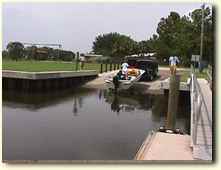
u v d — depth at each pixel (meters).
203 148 8.95
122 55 61.00
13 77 26.14
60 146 12.21
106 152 11.58
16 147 11.95
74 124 15.97
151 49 61.91
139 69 29.50
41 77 26.03
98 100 23.62
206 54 45.62
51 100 23.30
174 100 13.29
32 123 15.90
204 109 12.84
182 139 10.80
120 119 17.48
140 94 26.30
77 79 30.95
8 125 15.30
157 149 9.50
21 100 22.89
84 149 11.84
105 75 34.28
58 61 43.94
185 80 25.33
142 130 15.04
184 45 48.59
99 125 15.88
